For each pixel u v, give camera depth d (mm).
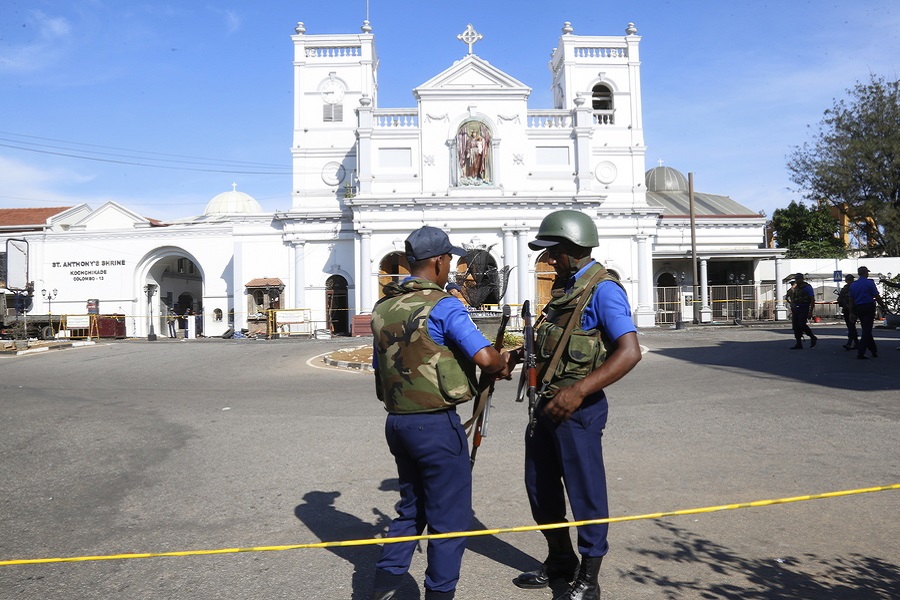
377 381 3586
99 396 12070
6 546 4527
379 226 35312
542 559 4164
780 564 3916
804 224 56531
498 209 35562
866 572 3768
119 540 4613
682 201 49000
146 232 39812
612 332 3424
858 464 5922
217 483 6051
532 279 35719
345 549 4375
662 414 8766
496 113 36281
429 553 3266
